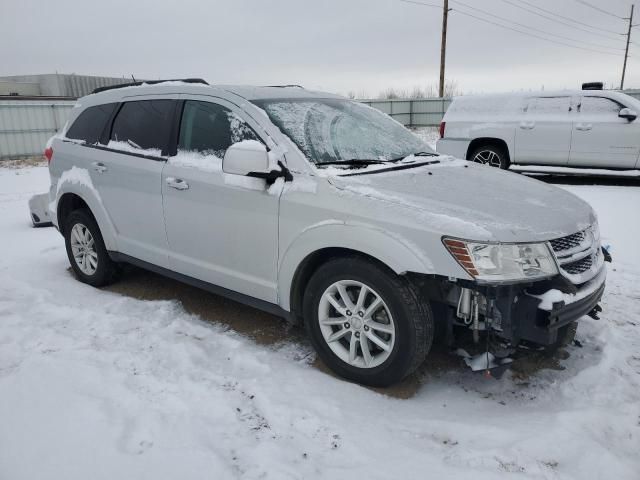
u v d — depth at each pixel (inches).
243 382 113.4
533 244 98.6
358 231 105.0
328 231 109.2
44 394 106.6
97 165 163.6
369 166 125.7
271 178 118.3
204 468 85.9
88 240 175.6
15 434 94.4
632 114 342.6
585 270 109.5
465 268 95.7
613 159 354.9
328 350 117.0
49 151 185.3
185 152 141.5
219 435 95.3
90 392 107.5
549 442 92.2
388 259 101.2
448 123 414.0
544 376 117.3
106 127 166.9
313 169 116.5
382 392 111.4
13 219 291.4
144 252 155.0
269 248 122.0
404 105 1190.3
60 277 186.9
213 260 136.1
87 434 94.0
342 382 114.9
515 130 383.2
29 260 206.7
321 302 115.6
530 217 106.0
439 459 89.5
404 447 92.8
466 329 112.7
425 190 113.0
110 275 173.9
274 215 119.0
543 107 376.5
